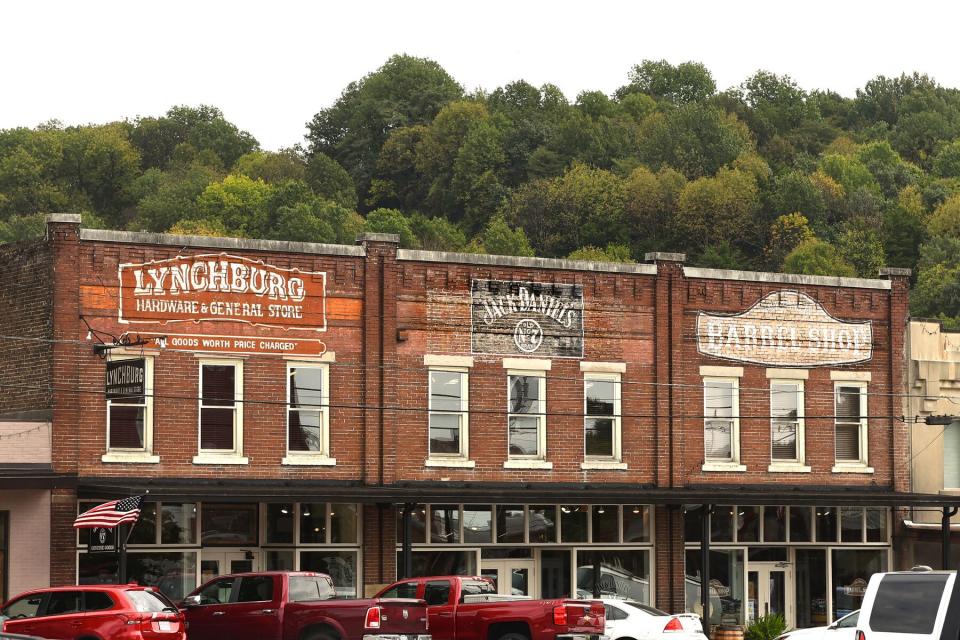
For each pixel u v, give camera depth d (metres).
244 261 35.25
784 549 40.94
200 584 34.44
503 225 114.50
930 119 151.25
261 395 35.22
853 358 41.62
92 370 33.53
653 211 118.00
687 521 39.78
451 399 37.22
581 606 27.34
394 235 36.72
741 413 40.19
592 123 134.50
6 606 26.06
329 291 36.12
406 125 140.38
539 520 38.22
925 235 115.56
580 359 38.53
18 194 123.50
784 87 160.12
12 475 32.03
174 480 34.03
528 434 38.06
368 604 27.31
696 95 166.88
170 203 119.56
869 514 41.75
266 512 35.41
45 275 33.69
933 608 20.70
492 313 37.69
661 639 29.14
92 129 131.50
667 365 39.41
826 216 118.50
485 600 27.72
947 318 96.50
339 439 35.91
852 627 26.38
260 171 130.38
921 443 42.12
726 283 40.34
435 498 34.41
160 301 34.34
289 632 27.34
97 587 25.78
